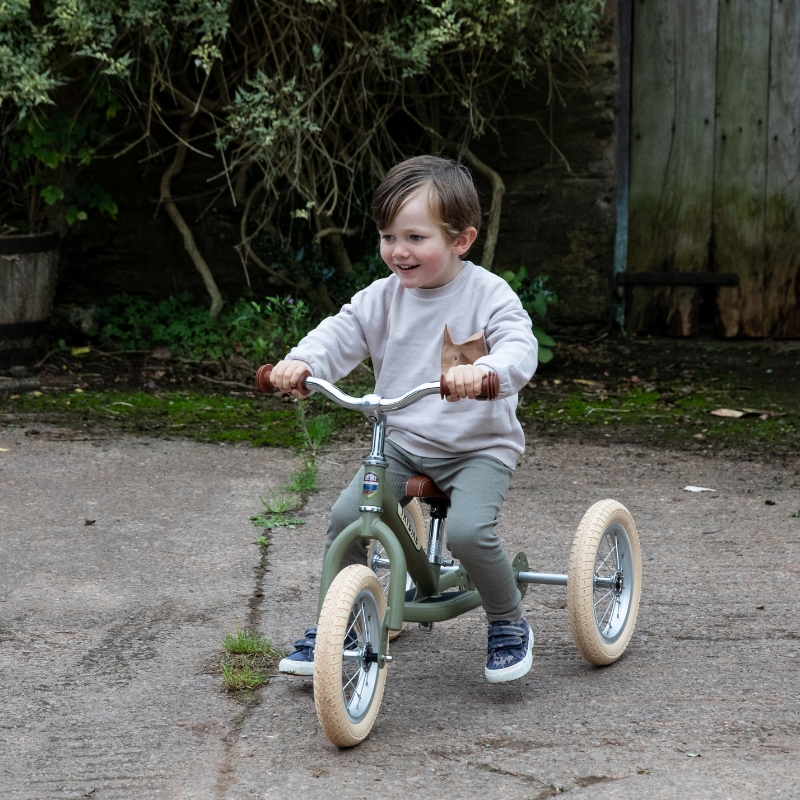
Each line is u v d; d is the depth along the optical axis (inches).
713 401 243.8
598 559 149.8
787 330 294.5
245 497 175.2
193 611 129.9
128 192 288.4
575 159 285.3
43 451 195.5
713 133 289.3
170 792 90.0
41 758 95.7
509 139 285.6
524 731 100.8
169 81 253.6
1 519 160.7
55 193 255.1
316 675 93.2
